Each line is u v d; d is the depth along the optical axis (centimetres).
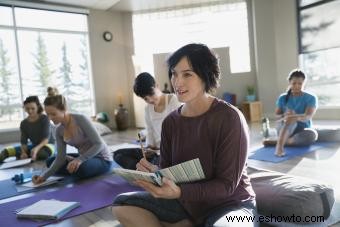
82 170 259
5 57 576
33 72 608
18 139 588
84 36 671
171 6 676
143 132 329
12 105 587
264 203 162
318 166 253
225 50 658
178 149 123
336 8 537
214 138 114
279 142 305
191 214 124
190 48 111
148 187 103
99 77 685
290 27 615
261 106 643
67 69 652
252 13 655
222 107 116
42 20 612
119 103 711
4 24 570
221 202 115
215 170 115
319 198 152
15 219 184
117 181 254
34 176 265
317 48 577
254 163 277
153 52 698
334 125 469
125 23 709
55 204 196
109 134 599
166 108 229
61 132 259
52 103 244
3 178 289
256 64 659
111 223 171
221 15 666
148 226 121
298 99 335
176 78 113
